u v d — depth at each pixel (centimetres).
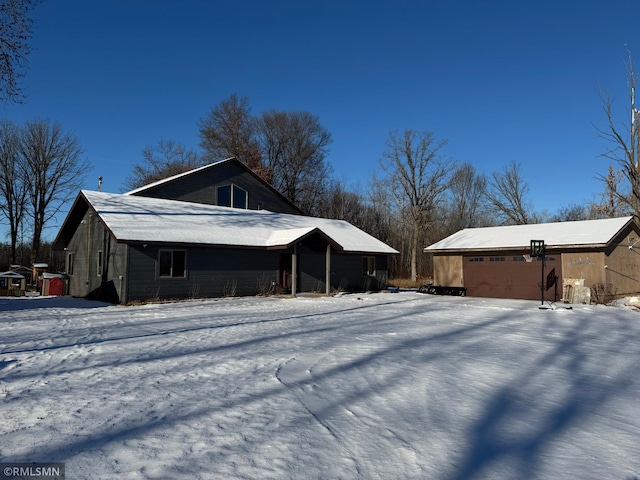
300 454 376
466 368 690
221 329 1079
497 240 2342
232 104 4900
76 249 2267
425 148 3953
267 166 4784
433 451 387
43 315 1373
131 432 418
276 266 2220
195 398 525
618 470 356
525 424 456
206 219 2184
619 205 3394
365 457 373
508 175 4656
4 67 1332
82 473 335
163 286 1816
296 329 1088
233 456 369
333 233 2620
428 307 1723
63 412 473
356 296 2242
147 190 2433
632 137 2408
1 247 4431
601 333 1094
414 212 3978
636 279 2194
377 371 663
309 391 559
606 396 557
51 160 3966
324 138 5147
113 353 783
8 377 616
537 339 986
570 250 2034
